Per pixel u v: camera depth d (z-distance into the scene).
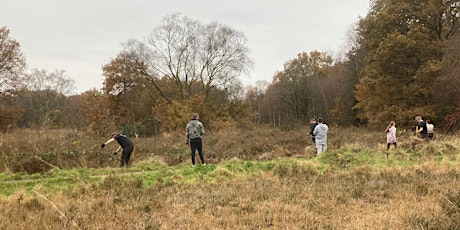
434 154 12.98
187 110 34.50
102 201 6.90
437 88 28.61
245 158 16.38
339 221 5.67
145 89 43.78
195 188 8.41
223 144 22.16
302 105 57.72
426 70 28.42
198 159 14.90
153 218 6.00
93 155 13.91
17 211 6.29
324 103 56.78
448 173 9.12
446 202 6.14
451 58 27.34
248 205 6.69
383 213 5.94
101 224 5.63
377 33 34.31
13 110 37.38
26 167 11.80
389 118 31.73
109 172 11.24
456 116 27.50
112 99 41.84
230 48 42.22
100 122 30.19
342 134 26.16
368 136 23.16
